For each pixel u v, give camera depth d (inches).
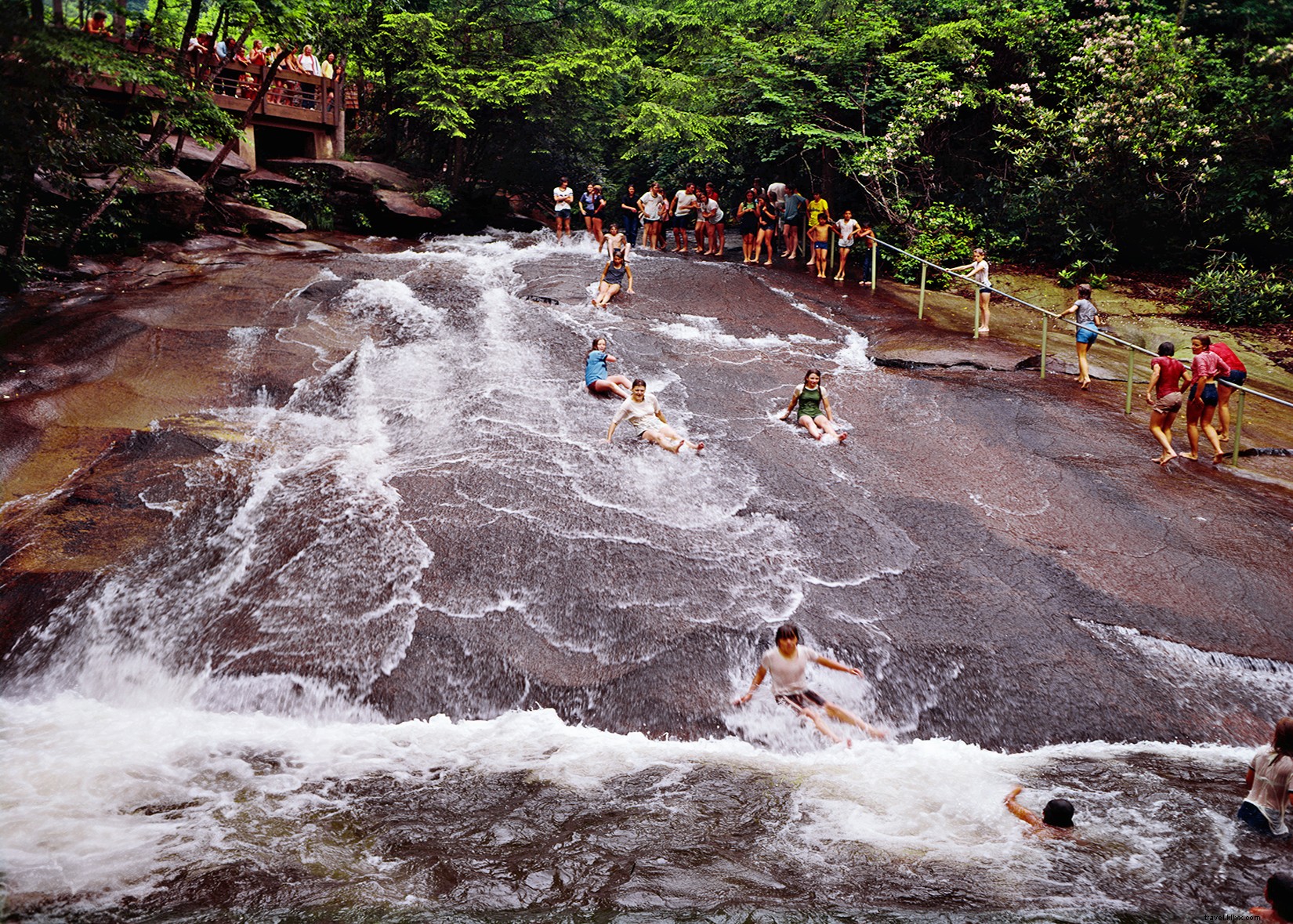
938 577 360.8
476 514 378.0
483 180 1152.2
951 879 215.0
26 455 405.4
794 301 698.2
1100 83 880.9
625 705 311.1
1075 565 370.3
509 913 199.0
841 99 866.1
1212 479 445.1
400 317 563.8
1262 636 335.3
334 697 312.8
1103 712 309.6
